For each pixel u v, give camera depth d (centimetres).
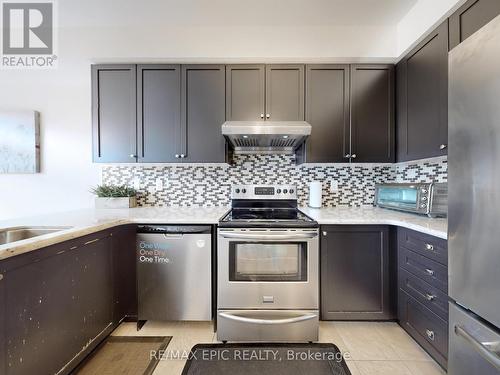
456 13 156
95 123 221
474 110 103
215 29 213
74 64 223
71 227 152
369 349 168
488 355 97
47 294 123
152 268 187
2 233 146
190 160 221
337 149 221
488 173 98
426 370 150
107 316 170
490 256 98
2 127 261
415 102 195
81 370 152
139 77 220
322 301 192
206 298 186
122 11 194
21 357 109
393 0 184
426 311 156
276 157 255
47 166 266
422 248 160
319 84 220
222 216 196
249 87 219
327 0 182
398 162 219
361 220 187
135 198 255
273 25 212
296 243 178
